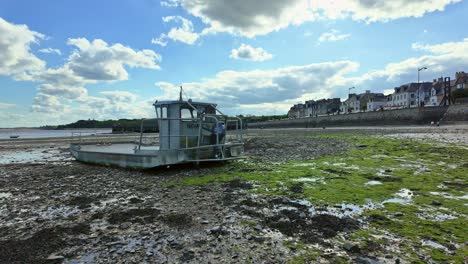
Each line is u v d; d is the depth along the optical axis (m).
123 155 12.77
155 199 7.45
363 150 16.88
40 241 4.80
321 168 11.30
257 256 4.09
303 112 140.00
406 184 8.20
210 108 13.42
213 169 11.80
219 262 3.93
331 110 122.50
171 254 4.22
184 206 6.67
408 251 4.11
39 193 8.62
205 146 11.77
